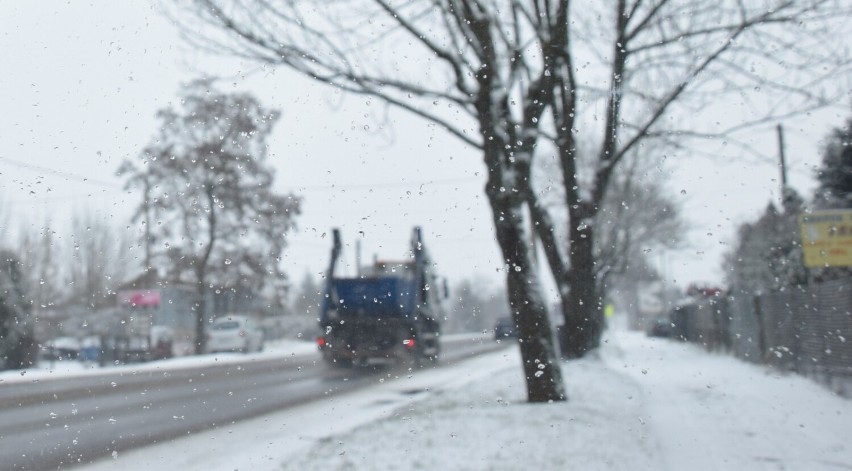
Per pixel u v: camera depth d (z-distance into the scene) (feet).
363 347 57.16
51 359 55.72
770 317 57.00
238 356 63.82
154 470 22.43
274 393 41.55
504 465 21.50
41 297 57.06
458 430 26.58
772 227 59.06
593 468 21.63
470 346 78.89
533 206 44.01
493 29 32.27
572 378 42.88
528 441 24.76
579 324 48.32
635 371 55.83
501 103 31.89
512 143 32.78
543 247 46.39
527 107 33.19
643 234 62.13
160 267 58.54
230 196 45.06
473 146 32.78
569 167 40.24
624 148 39.14
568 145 39.70
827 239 44.19
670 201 60.54
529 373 33.81
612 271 66.64
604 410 31.86
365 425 28.43
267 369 54.49
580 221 43.19
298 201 48.73
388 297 57.98
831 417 33.40
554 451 23.43
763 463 24.94
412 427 27.43
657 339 102.83
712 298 80.12
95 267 59.11
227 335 65.41
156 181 42.50
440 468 21.21
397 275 58.34
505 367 53.83
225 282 57.82
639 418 30.83
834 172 49.88
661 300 109.60
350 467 21.53
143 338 66.80
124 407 35.58
